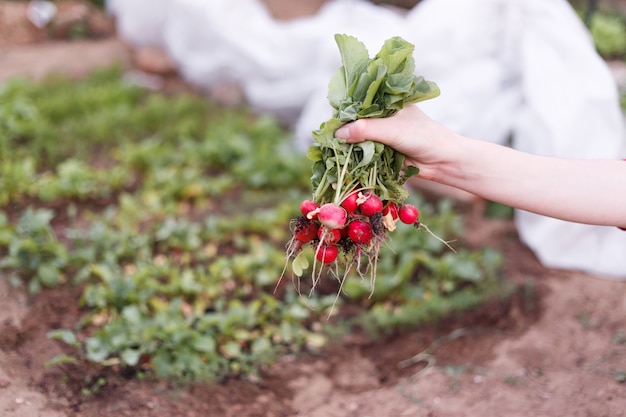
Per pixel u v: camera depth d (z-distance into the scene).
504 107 2.65
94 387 1.91
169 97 3.63
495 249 2.47
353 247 1.58
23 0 4.96
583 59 2.47
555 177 1.61
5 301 2.09
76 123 3.18
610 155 2.40
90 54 4.14
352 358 2.12
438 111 2.66
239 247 2.45
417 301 2.27
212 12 3.49
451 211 2.62
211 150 2.96
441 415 1.91
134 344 2.00
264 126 3.16
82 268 2.24
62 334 1.96
